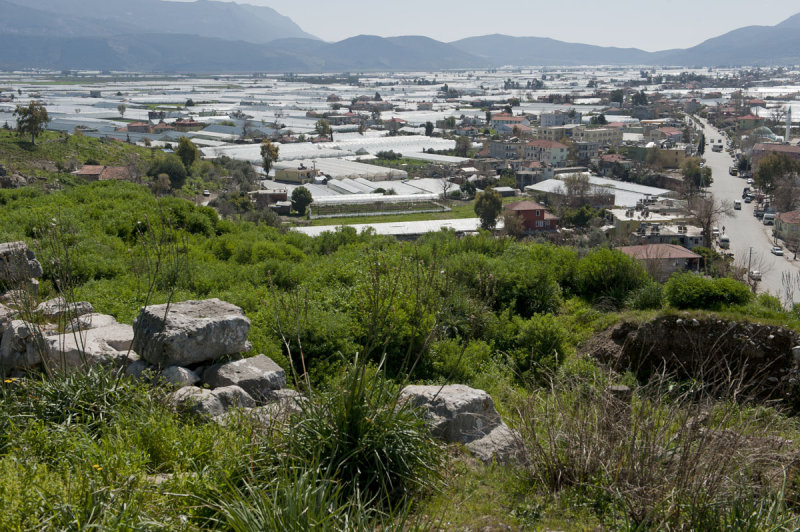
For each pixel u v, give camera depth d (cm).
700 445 507
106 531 382
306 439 529
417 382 994
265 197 8156
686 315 1283
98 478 446
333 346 984
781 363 1177
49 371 642
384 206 8206
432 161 12694
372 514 490
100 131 14988
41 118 9088
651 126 14838
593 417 587
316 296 1246
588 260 1733
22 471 450
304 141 15425
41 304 864
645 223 6259
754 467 554
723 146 13812
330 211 7894
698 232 5925
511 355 1197
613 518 503
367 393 561
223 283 1396
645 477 518
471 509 519
